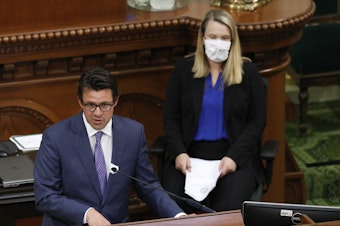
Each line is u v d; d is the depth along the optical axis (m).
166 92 11.41
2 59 11.54
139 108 12.33
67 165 9.02
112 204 9.16
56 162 9.02
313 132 14.82
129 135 9.18
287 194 13.15
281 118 12.37
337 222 6.96
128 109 12.30
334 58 14.37
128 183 9.20
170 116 11.27
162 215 9.06
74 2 11.67
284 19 11.63
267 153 10.86
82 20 11.74
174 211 8.98
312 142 14.51
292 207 7.79
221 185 10.84
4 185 9.68
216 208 10.74
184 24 11.90
